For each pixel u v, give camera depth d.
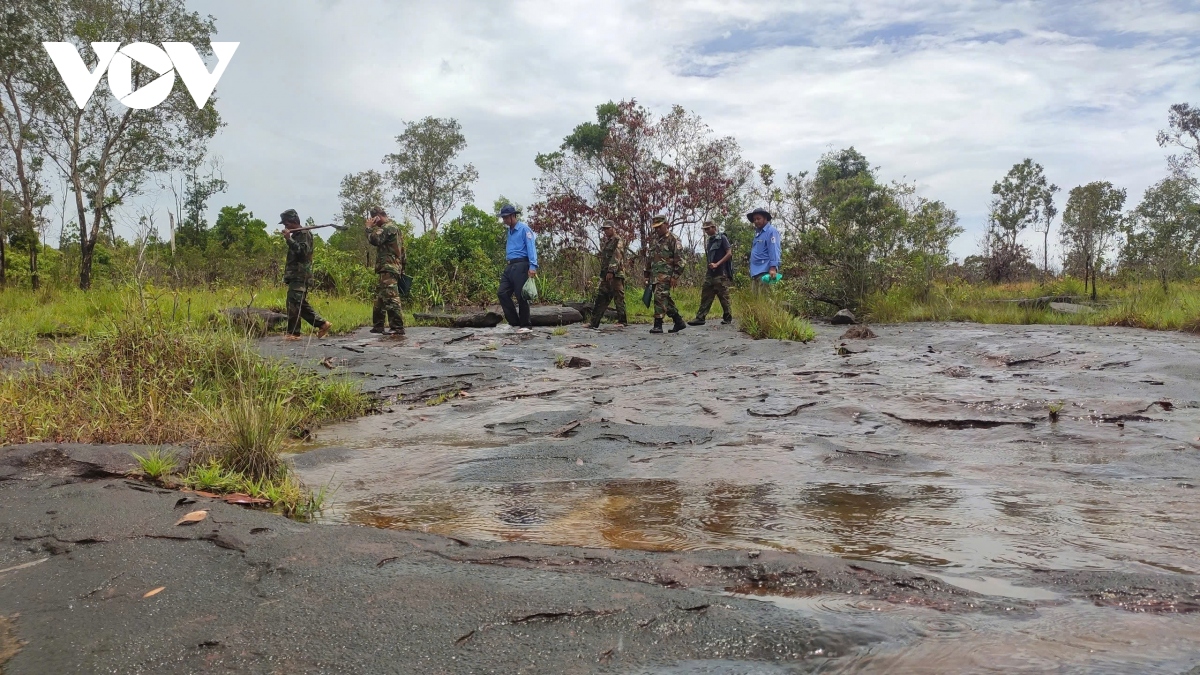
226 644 1.94
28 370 6.18
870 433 4.97
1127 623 1.95
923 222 16.91
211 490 3.57
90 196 20.58
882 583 2.28
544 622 2.00
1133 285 17.69
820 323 14.88
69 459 3.78
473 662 1.80
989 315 14.70
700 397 6.54
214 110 21.25
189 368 6.14
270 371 6.43
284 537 2.75
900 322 14.66
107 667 1.84
